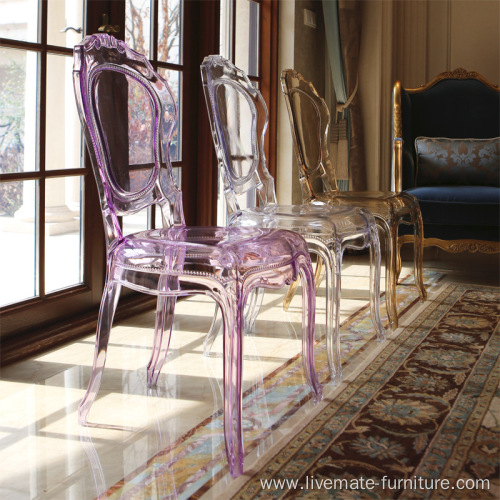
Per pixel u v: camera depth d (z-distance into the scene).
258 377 2.23
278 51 4.20
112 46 1.95
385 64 4.79
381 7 4.68
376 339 2.67
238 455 1.57
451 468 1.60
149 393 2.08
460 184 4.02
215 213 3.66
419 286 3.29
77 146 2.75
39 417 1.89
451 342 2.62
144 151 2.07
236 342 1.63
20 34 2.44
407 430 1.82
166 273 1.73
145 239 1.83
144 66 2.08
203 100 3.53
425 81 5.20
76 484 1.53
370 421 1.88
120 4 2.89
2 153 2.42
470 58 5.16
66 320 2.67
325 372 2.29
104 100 1.89
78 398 2.03
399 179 3.85
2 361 2.31
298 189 4.38
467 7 5.13
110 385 2.14
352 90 4.56
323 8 4.34
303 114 2.94
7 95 2.41
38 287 2.59
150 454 1.67
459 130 4.21
